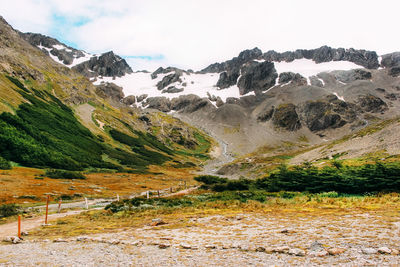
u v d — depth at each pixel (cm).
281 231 1485
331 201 2828
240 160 18350
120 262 1055
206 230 1675
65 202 4816
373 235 1298
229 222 1939
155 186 9150
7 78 15138
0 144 8750
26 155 9069
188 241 1377
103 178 9694
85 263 1060
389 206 2319
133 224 2106
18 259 1161
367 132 11425
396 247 1077
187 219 2161
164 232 1670
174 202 3350
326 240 1249
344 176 4081
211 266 961
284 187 4750
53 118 14288
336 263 919
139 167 14912
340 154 9988
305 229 1537
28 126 10831
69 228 2091
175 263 1012
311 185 4412
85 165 11444
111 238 1552
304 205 2762
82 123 17812
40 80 19088
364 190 3891
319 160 10519
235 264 970
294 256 1032
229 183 5516
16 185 5747
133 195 6494
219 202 3212
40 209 3716
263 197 3472
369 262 907
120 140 19562
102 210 3170
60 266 1032
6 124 9838
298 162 12156
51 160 9762
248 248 1163
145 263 1027
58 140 12188
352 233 1367
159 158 19812
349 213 2036
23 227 2302
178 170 17475
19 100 13250
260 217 2092
